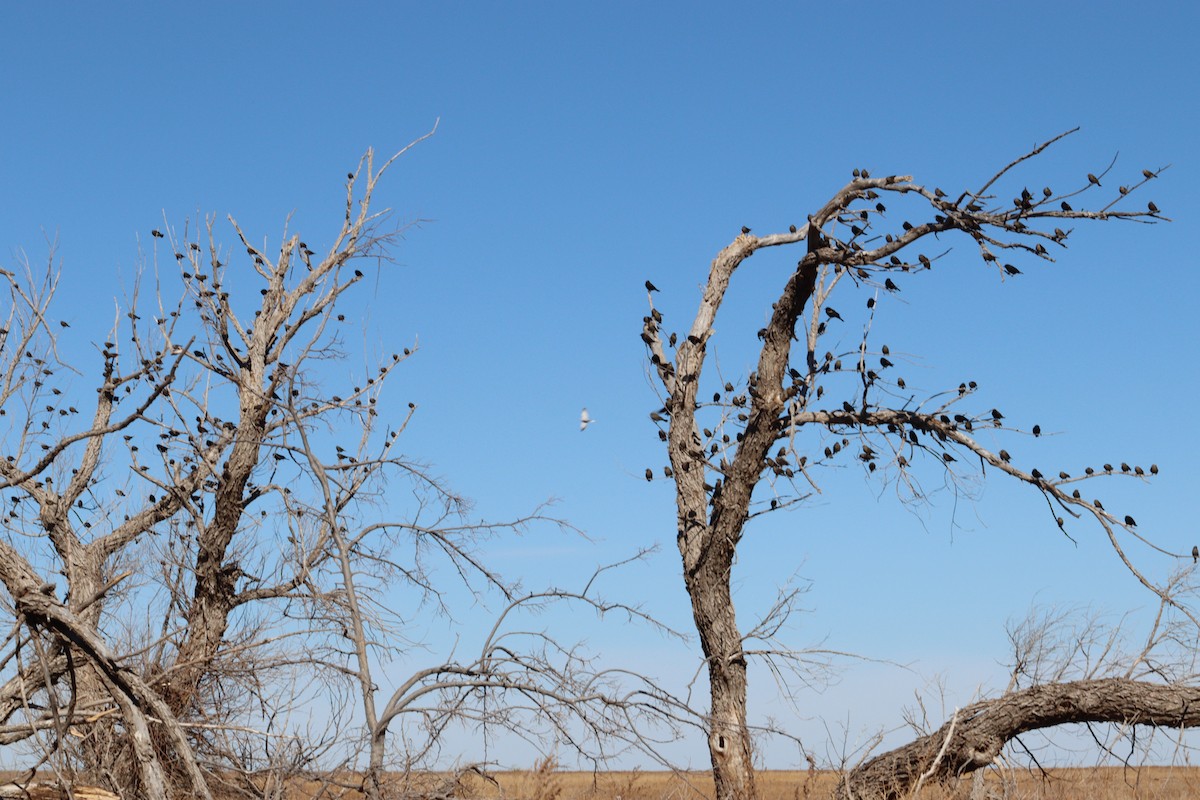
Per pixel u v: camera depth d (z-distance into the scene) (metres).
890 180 11.91
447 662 9.58
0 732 9.63
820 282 13.59
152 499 15.58
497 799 9.67
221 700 12.02
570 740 9.42
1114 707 10.97
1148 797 11.54
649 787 11.52
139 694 9.14
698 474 13.64
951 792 11.71
